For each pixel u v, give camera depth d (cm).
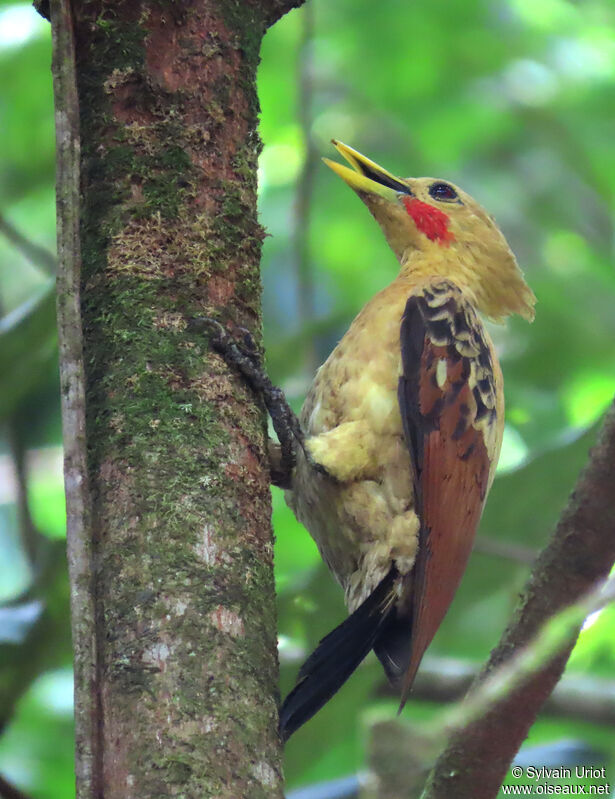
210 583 561
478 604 1094
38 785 1089
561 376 1426
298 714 747
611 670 1156
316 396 861
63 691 1139
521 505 1012
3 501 1431
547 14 1523
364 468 823
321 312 1574
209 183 668
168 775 504
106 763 519
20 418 1162
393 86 1531
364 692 962
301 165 1354
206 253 655
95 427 604
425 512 810
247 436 624
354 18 1472
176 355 623
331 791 962
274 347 1164
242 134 687
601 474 650
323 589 977
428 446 823
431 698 1051
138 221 649
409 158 1603
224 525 583
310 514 864
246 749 521
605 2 1541
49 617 869
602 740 1083
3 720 866
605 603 609
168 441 596
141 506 575
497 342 1454
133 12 670
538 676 644
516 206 1648
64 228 620
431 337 857
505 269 1033
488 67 1513
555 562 661
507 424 1355
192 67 676
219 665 538
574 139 1552
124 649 538
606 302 1567
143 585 554
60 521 1425
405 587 828
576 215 1653
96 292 638
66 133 635
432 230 1019
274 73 1493
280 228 1569
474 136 1591
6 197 1501
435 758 682
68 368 596
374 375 838
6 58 1410
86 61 671
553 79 1523
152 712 520
